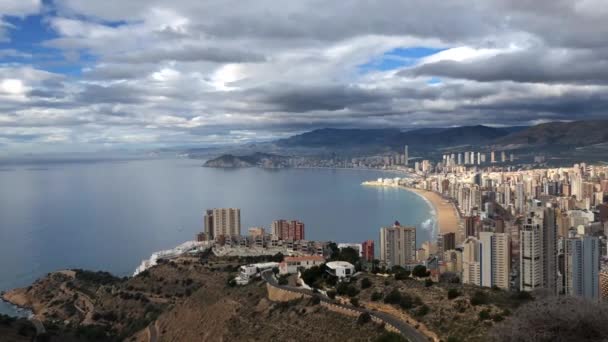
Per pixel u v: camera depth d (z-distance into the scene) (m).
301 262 186.00
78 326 183.12
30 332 164.50
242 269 192.88
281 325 126.00
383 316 111.19
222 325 143.75
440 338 96.00
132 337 173.75
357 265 171.88
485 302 106.81
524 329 50.94
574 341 49.47
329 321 117.56
